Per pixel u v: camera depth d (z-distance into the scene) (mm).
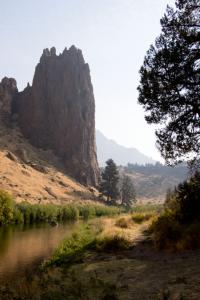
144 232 23844
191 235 16516
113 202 156875
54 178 164375
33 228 63375
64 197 139375
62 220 89375
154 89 19672
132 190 167250
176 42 19062
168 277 11773
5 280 23047
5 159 151625
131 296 10273
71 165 197250
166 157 20750
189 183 21000
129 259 16344
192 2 19531
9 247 38531
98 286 11953
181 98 19453
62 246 25500
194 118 19781
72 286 12227
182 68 19078
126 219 31391
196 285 10133
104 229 26891
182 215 19859
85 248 22094
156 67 19516
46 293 11570
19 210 77188
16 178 134375
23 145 189625
